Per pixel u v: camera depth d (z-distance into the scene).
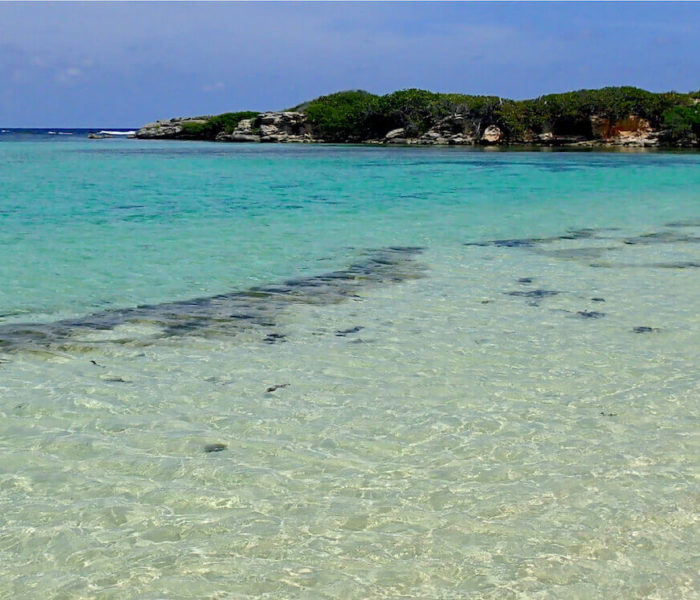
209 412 7.55
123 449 6.69
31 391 8.04
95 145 94.12
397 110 106.44
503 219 21.94
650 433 7.02
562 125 93.56
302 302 12.05
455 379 8.50
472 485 6.04
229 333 10.30
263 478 6.17
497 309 11.58
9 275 13.70
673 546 5.14
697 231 19.62
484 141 94.56
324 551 5.13
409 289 12.97
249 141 114.00
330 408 7.67
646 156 63.31
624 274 14.13
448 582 4.78
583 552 5.09
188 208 24.20
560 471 6.27
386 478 6.18
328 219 21.78
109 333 10.24
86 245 16.98
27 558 5.02
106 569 4.91
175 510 5.66
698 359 9.16
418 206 25.14
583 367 8.88
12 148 80.69
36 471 6.26
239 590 4.71
